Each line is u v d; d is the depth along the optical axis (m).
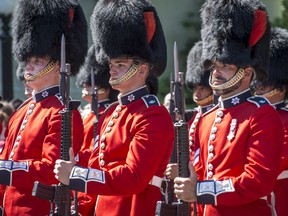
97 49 27.86
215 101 30.14
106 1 27.23
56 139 27.92
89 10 55.34
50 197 26.41
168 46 60.56
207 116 25.88
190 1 61.03
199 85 33.97
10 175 27.84
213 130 25.20
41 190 26.28
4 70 54.97
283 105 31.34
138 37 26.80
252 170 23.89
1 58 56.41
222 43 25.41
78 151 28.70
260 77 25.66
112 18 26.89
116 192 25.31
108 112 27.56
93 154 27.28
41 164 27.70
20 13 29.91
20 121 29.38
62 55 26.38
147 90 26.81
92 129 33.31
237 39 25.38
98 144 27.17
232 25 25.41
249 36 25.39
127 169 25.28
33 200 28.47
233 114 25.02
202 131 25.75
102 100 35.81
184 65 60.22
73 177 25.47
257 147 24.05
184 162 24.30
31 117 28.89
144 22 26.92
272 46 31.25
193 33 60.78
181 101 24.45
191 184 24.22
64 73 26.33
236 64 25.12
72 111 27.19
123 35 26.73
